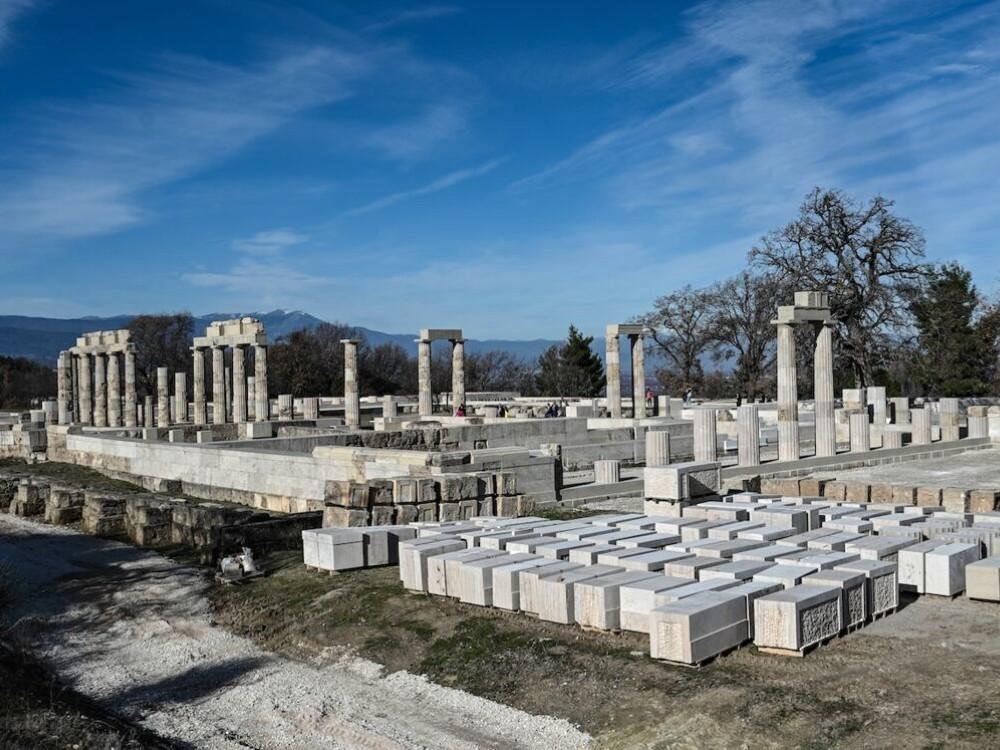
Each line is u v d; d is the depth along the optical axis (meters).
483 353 158.12
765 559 16.78
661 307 94.00
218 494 36.06
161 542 28.64
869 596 15.41
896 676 12.79
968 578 16.39
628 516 22.36
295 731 13.88
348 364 61.16
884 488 27.09
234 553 24.53
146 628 19.59
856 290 67.31
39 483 37.50
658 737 11.94
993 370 76.75
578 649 14.85
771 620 13.91
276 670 16.62
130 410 70.38
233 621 19.67
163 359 114.38
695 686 12.94
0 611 20.80
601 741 12.28
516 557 18.23
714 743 11.53
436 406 86.50
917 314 69.75
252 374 107.44
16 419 73.56
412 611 17.83
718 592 14.66
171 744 13.76
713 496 24.23
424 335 64.38
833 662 13.47
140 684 16.56
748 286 82.31
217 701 15.38
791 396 38.88
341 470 30.53
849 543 17.73
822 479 33.62
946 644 14.03
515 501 26.14
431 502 24.78
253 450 35.72
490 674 14.73
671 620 13.75
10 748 12.90
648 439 32.72
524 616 16.69
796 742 11.23
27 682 16.33
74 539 30.06
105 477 43.97
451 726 13.34
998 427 49.22
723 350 86.81
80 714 14.69
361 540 21.42
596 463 32.53
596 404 80.88
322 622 18.33
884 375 83.75
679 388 95.38
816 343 40.44
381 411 80.00
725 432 53.69
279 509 33.03
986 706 11.52
